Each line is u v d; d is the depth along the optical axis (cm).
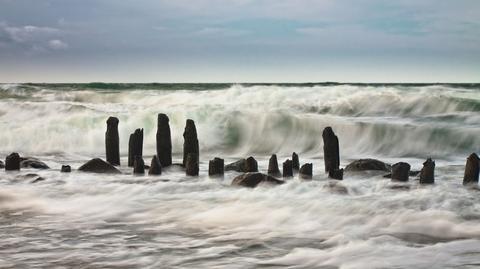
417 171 1920
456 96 4281
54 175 1955
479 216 1315
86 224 1367
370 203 1440
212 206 1505
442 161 2717
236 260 1059
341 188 1590
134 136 2095
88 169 1992
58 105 3897
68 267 1023
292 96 4606
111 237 1239
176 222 1374
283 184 1670
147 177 1881
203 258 1076
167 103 4794
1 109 3916
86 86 7500
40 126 3400
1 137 3344
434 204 1417
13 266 1030
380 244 1143
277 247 1143
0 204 1593
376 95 4109
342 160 2819
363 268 989
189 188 1712
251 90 4878
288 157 3011
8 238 1234
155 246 1163
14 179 1900
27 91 5603
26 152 3194
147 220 1402
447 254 1062
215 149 3406
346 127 3316
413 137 3111
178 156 3058
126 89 6569
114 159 2131
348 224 1304
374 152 3134
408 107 3953
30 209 1538
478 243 1136
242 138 3462
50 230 1305
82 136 3406
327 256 1069
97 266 1028
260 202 1509
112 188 1748
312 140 3347
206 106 3756
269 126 3459
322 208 1422
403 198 1482
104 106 4256
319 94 4625
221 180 1802
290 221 1347
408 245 1135
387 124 3206
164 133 2000
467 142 2998
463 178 1788
